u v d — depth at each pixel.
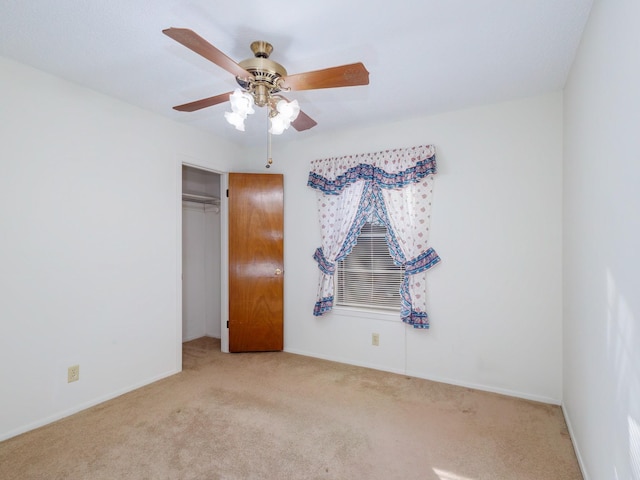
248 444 1.94
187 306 4.13
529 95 2.53
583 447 1.71
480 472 1.71
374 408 2.38
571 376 2.07
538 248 2.51
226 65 1.54
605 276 1.35
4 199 1.99
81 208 2.37
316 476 1.68
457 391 2.66
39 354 2.14
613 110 1.25
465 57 2.00
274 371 3.07
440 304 2.85
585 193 1.70
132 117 2.71
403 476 1.68
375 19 1.65
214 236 4.31
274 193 3.60
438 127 2.87
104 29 1.76
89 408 2.37
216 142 3.49
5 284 1.99
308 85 1.68
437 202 2.86
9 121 2.02
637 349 1.02
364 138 3.20
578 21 1.67
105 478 1.65
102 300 2.49
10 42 1.87
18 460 1.78
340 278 3.39
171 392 2.63
